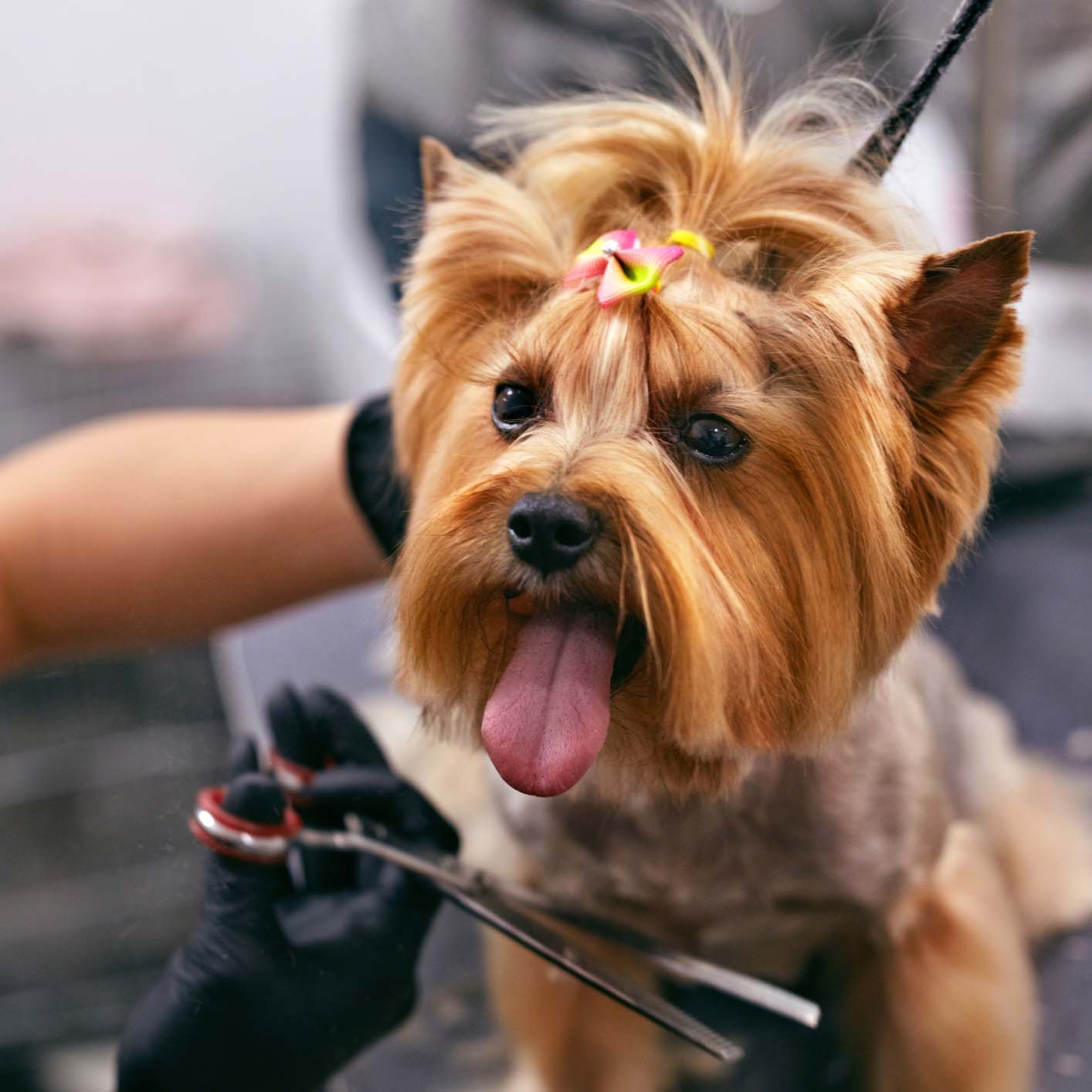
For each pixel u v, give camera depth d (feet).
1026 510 5.12
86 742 4.37
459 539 2.34
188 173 8.77
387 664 3.98
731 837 2.96
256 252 8.75
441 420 2.68
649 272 2.29
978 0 2.27
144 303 8.34
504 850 3.40
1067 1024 3.39
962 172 4.19
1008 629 4.51
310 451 3.51
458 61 5.24
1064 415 5.09
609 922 2.91
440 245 2.57
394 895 2.63
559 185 2.62
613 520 2.23
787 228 2.43
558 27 4.76
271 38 8.70
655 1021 2.45
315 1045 2.36
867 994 3.30
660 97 2.96
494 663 2.47
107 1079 3.97
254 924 2.36
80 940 4.22
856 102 2.65
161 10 8.52
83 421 8.40
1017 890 3.75
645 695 2.46
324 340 8.59
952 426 2.39
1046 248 4.66
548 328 2.35
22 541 3.48
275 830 2.41
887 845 3.08
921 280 2.25
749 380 2.32
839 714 2.52
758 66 3.06
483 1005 3.30
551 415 2.40
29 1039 4.12
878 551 2.36
